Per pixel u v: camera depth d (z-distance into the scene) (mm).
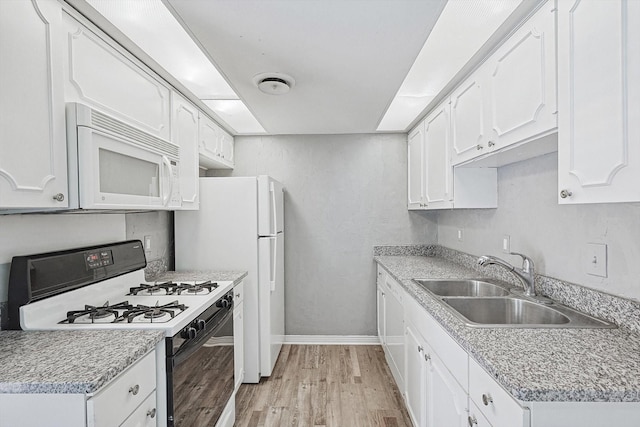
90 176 1330
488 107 1752
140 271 2166
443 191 2475
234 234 2766
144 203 1723
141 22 1499
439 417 1555
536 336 1242
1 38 1044
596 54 1013
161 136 2070
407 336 2203
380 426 2234
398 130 3492
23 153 1115
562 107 1152
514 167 2107
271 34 1584
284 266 3623
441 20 1505
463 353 1269
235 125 3279
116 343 1247
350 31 1565
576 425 882
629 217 1296
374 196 3625
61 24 1284
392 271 2617
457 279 2309
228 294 2199
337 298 3652
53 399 977
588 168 1049
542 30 1308
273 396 2598
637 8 883
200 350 1684
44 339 1284
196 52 1805
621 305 1320
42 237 1549
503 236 2244
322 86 2227
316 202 3637
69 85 1333
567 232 1641
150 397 1320
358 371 3008
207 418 1762
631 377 930
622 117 928
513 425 927
